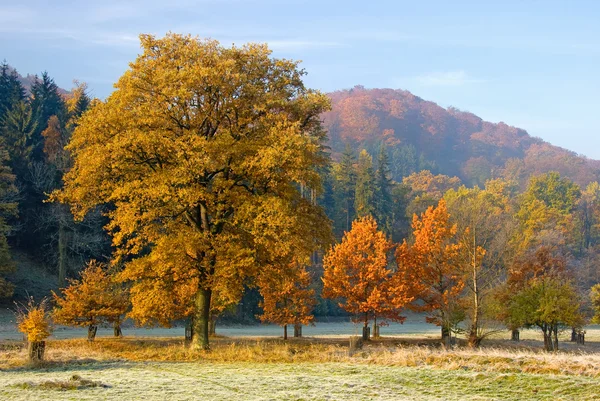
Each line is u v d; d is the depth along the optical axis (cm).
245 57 2495
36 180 5788
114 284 3325
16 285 5372
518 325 3581
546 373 1630
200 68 2262
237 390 1423
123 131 2323
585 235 11288
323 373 1747
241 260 2306
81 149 2445
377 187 9688
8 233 5206
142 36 2419
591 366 1712
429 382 1538
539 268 3984
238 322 6756
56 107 7525
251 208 2241
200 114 2417
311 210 2639
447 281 3894
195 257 2548
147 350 2467
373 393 1386
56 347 2628
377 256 3975
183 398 1301
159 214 2388
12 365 1950
